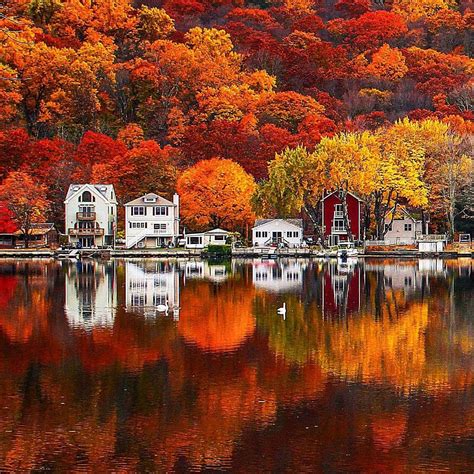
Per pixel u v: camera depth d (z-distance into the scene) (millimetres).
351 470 37656
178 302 87125
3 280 113812
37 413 44906
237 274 123938
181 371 53625
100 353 59094
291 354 58719
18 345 62000
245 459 38844
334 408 45562
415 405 46094
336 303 86312
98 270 134000
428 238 171625
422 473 37344
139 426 42875
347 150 162250
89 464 38344
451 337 65438
